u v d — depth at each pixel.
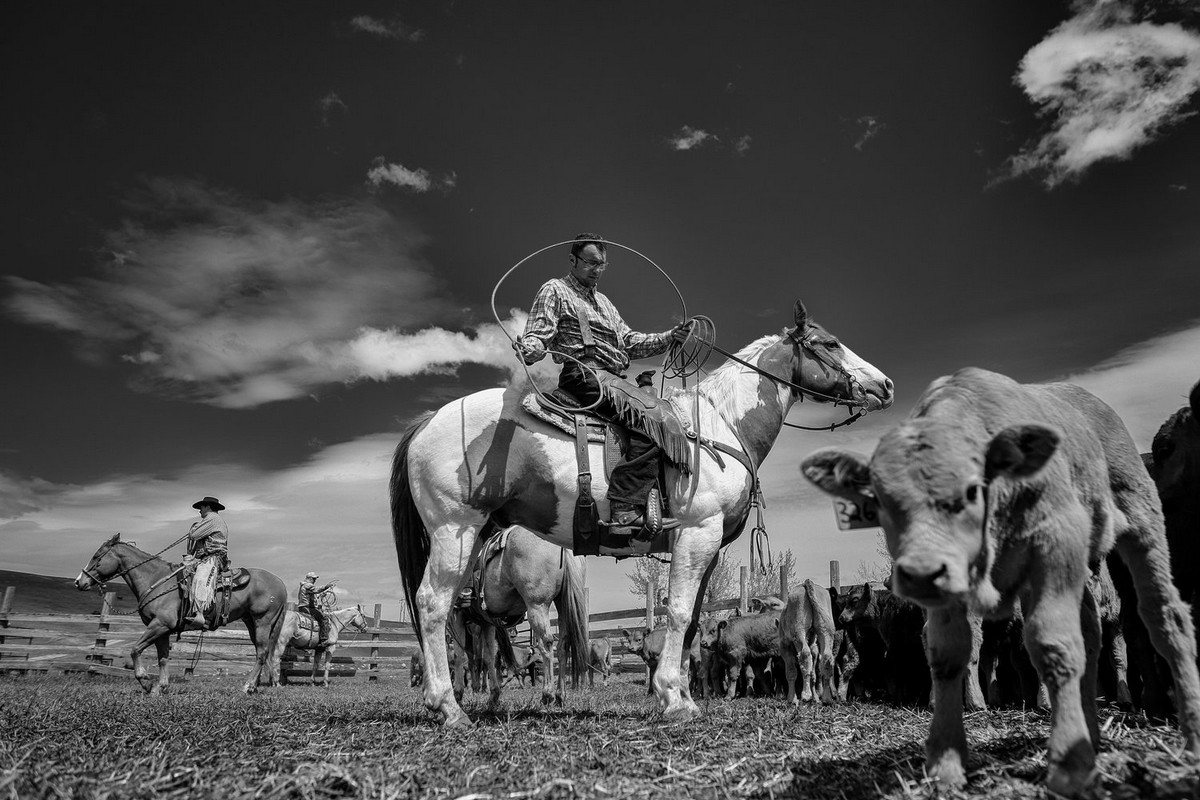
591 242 7.21
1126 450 4.25
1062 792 3.03
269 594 16.56
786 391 7.83
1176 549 5.89
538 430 6.82
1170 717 5.81
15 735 5.27
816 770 4.07
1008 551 3.40
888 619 10.52
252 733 5.74
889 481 3.00
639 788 3.85
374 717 7.12
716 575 25.42
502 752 4.81
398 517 7.26
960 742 3.53
